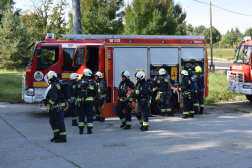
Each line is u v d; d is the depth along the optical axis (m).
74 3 12.69
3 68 32.81
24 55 31.88
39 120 8.27
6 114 9.20
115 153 4.98
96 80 7.97
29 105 11.22
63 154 4.94
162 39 9.33
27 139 6.08
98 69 8.98
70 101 6.85
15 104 11.45
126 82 7.06
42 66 8.88
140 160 4.58
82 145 5.57
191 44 9.63
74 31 12.83
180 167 4.24
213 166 4.29
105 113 7.61
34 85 8.87
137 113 7.08
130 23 19.77
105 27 17.41
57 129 5.89
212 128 7.16
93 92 6.69
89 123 6.62
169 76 8.98
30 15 29.97
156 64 9.28
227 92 13.52
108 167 4.26
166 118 8.66
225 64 42.09
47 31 28.25
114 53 8.90
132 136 6.34
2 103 11.67
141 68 9.16
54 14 28.78
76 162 4.49
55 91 5.60
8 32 31.16
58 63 8.94
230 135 6.39
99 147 5.41
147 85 6.78
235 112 9.73
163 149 5.23
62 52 8.96
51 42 8.98
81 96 6.51
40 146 5.50
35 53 8.88
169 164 4.38
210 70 26.20
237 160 4.57
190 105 8.76
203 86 9.28
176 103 9.64
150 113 8.99
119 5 17.94
